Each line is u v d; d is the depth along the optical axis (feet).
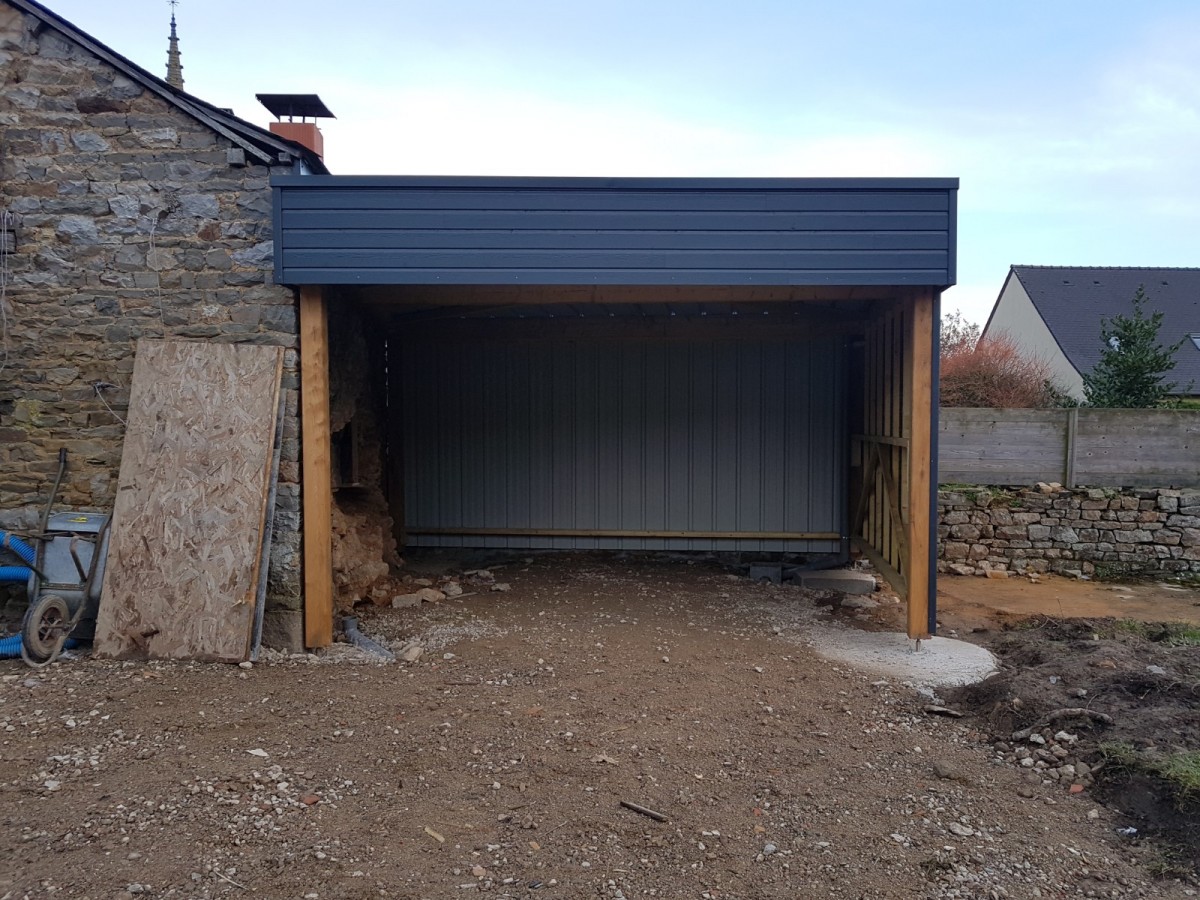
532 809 10.11
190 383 16.06
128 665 14.97
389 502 25.82
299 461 16.34
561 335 24.89
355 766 11.16
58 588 15.97
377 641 17.02
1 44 16.21
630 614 19.56
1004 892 8.57
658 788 10.70
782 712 13.42
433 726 12.52
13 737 11.64
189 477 15.78
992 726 12.81
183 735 11.95
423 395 26.12
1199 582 25.41
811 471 24.79
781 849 9.34
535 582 22.93
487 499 26.04
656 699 13.87
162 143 16.21
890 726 12.94
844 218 15.56
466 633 17.67
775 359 24.75
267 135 15.88
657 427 25.27
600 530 25.59
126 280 16.44
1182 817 9.77
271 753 11.46
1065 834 9.77
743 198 15.60
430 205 15.65
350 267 15.72
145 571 15.51
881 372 20.95
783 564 25.03
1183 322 69.26
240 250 16.24
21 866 8.56
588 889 8.52
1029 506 26.40
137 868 8.61
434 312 23.89
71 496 16.69
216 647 15.29
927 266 15.56
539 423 25.72
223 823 9.53
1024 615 20.75
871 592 22.62
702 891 8.52
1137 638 17.24
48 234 16.46
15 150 16.38
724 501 25.12
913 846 9.43
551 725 12.63
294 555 16.26
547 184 15.58
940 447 27.09
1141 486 26.16
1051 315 70.08
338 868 8.76
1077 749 11.66
